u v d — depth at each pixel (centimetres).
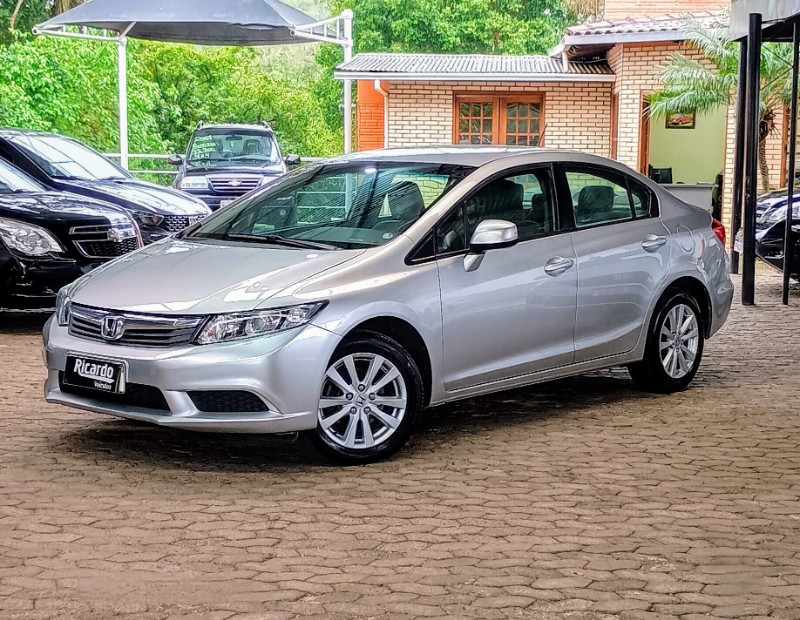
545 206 792
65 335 688
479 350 735
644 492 630
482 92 2655
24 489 621
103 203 1212
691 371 898
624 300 831
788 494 630
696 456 710
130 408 659
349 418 673
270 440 736
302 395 648
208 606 463
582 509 598
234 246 731
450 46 4384
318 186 782
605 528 567
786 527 573
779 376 972
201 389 638
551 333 779
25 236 1123
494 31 4509
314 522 572
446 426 782
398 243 708
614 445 734
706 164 2852
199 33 2259
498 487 637
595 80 2559
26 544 534
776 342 1155
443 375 717
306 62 6244
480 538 550
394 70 2514
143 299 666
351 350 668
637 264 839
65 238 1135
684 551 535
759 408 846
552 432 767
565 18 4634
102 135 3775
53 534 549
